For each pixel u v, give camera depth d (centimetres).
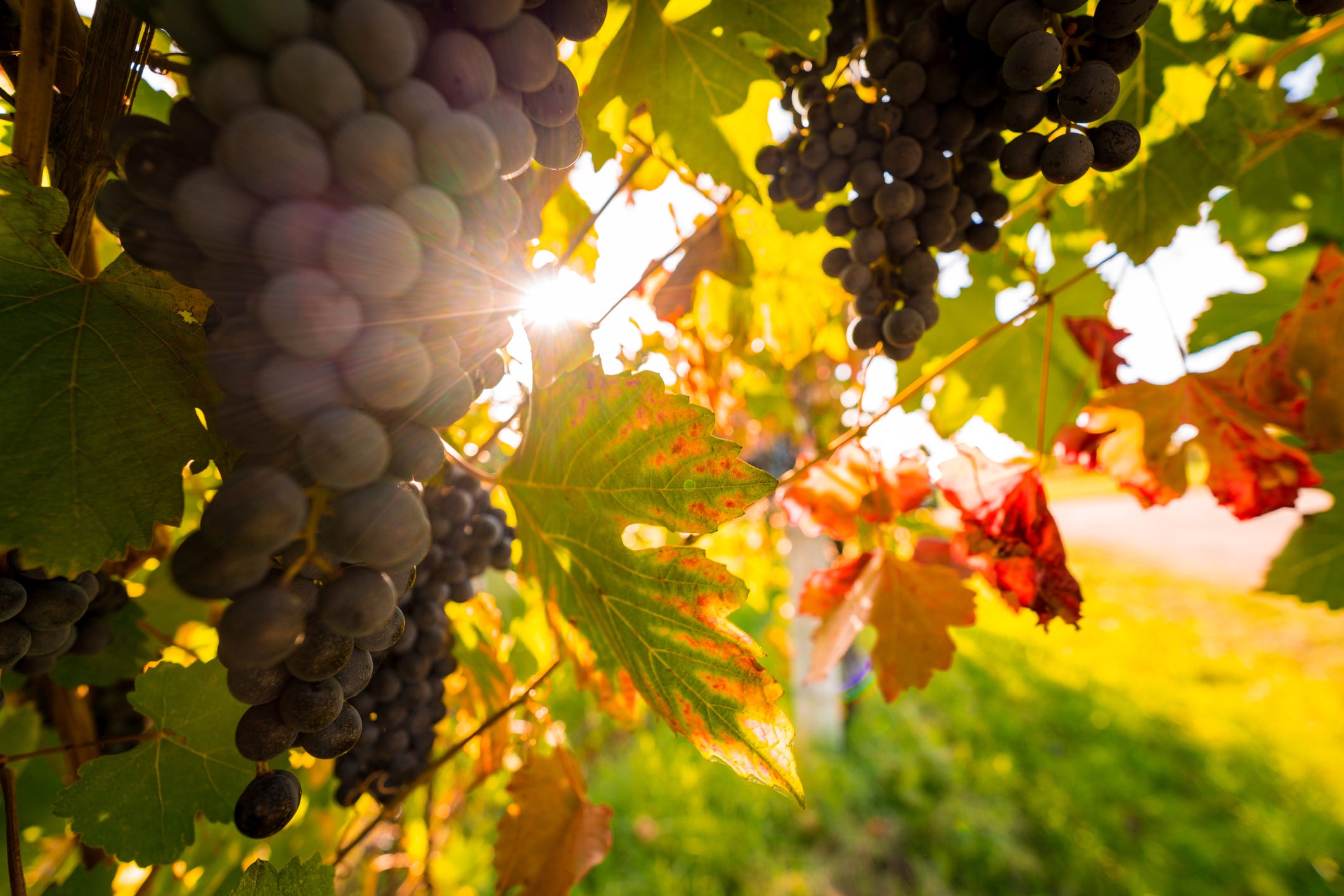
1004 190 40
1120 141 19
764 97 28
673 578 19
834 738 119
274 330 12
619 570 20
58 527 14
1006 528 32
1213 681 177
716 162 29
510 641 44
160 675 21
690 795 108
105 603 22
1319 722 152
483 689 38
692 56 27
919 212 26
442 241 13
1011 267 44
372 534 12
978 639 191
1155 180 30
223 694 21
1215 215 45
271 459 14
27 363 15
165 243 14
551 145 17
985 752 130
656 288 46
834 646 35
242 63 12
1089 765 128
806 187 29
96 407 15
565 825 35
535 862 34
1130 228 31
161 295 17
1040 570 31
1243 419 32
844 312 47
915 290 26
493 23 14
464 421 40
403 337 13
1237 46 30
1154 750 138
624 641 21
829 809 107
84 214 17
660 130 28
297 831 35
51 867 30
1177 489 34
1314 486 31
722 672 19
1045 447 48
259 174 12
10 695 24
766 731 19
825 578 39
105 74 16
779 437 108
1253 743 142
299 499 12
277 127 11
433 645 28
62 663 24
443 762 31
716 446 18
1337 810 119
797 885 93
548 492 22
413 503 13
